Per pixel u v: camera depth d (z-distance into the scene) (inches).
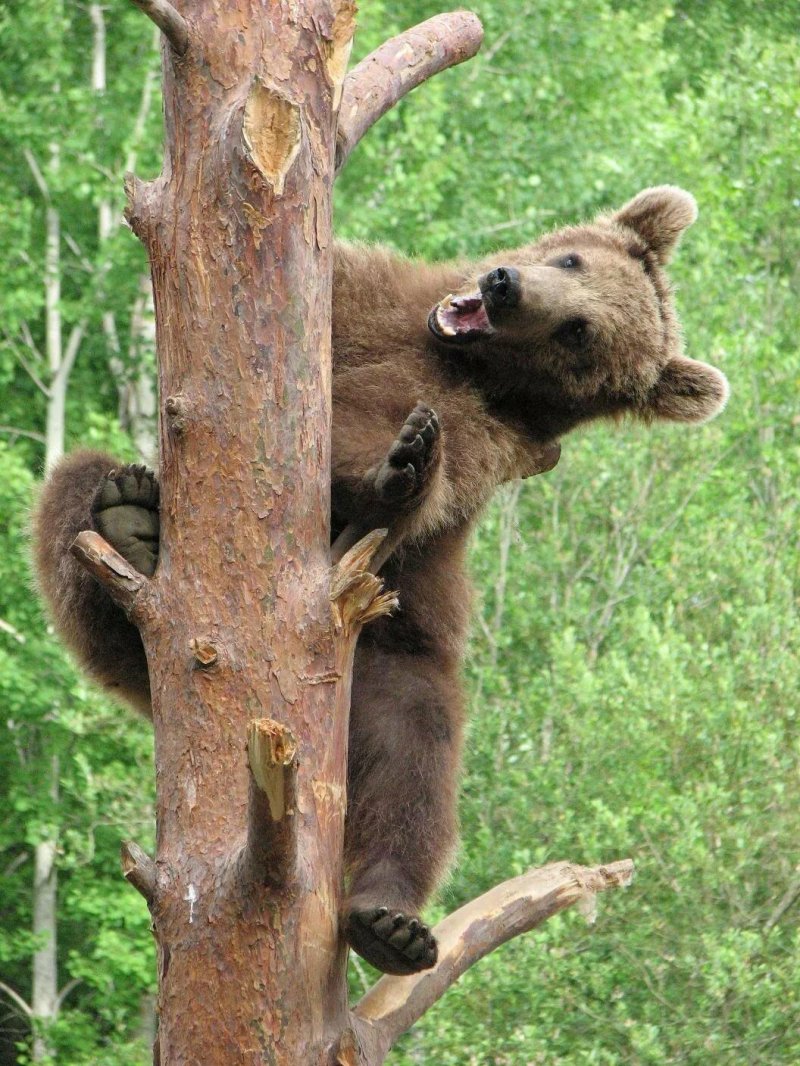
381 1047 241.3
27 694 816.3
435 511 258.5
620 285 329.7
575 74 972.6
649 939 558.9
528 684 655.8
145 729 734.5
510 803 607.5
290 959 200.8
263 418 210.4
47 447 968.3
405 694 276.2
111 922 813.9
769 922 560.4
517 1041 531.2
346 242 313.0
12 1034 1009.5
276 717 206.2
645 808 580.4
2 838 879.7
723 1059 526.6
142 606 211.3
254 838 191.9
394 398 283.0
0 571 828.0
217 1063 199.0
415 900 259.9
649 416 341.4
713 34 1188.5
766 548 684.7
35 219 1024.9
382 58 261.4
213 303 210.8
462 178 933.2
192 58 213.9
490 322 299.3
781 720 598.2
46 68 946.1
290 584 209.3
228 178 210.5
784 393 757.3
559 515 713.0
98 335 1011.3
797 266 922.7
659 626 670.5
